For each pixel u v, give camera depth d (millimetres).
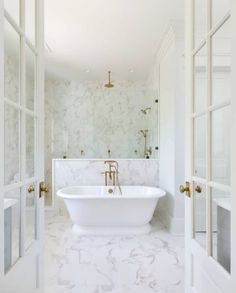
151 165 4379
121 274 2223
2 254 841
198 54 1363
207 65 1179
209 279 1143
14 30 1078
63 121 5453
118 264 2416
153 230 3492
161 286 2031
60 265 2395
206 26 1191
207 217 1179
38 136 1365
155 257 2570
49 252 2711
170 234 3309
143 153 5391
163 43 3564
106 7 2678
